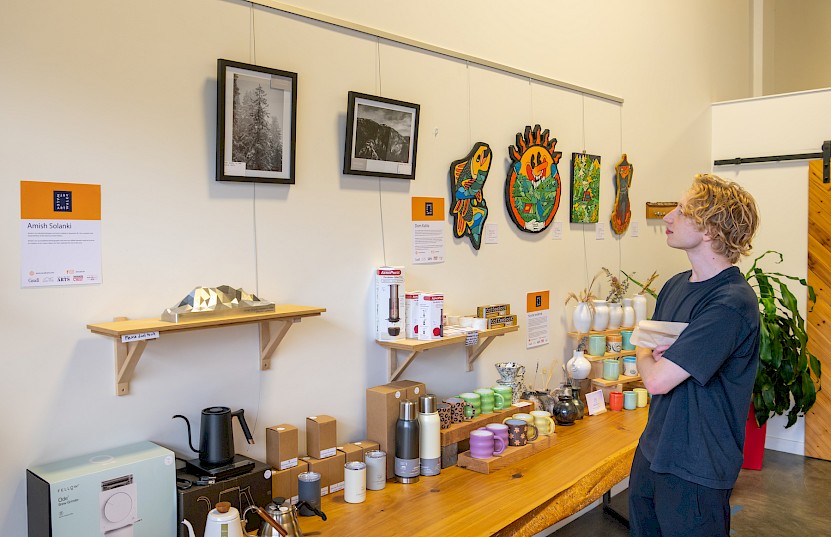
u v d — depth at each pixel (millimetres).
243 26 2408
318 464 2527
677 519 2182
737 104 5531
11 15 1887
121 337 1876
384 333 2875
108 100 2082
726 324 2102
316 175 2672
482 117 3441
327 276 2727
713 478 2113
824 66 6602
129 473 1944
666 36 5035
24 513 1940
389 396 2762
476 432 2914
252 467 2219
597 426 3604
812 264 5113
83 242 2045
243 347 2447
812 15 6617
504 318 3357
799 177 5215
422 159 3119
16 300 1925
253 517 2182
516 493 2592
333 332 2754
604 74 4387
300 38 2588
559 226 4039
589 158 4191
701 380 2090
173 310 2080
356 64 2801
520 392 3502
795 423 5156
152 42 2174
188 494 2021
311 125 2643
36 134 1945
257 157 2428
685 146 5320
